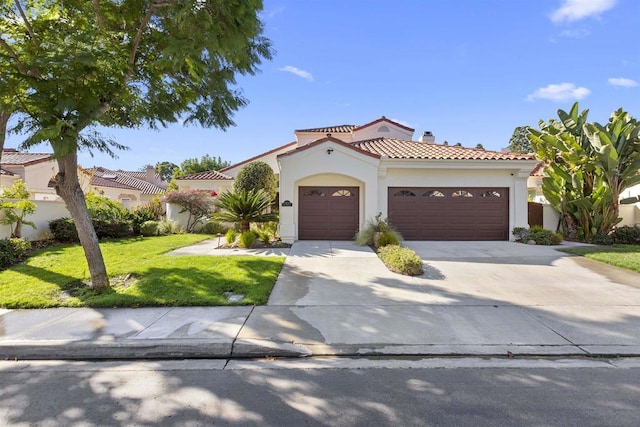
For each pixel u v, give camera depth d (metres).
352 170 13.55
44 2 7.09
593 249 12.24
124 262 9.57
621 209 17.19
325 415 3.22
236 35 6.48
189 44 6.32
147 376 4.04
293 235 13.47
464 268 9.30
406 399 3.49
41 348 4.61
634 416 3.20
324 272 8.80
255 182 17.39
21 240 10.46
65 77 5.86
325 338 4.93
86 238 7.11
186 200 18.84
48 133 5.59
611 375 4.00
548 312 5.99
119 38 7.49
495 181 14.47
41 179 23.98
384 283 7.82
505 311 6.04
